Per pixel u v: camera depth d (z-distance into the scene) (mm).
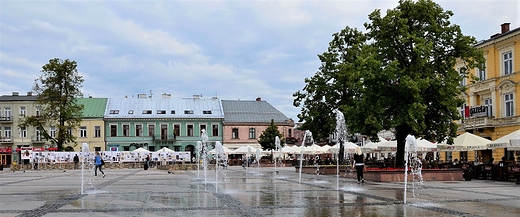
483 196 16531
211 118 78000
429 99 26953
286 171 42750
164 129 76938
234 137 79125
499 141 26531
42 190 20031
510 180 25562
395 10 26516
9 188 21344
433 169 26109
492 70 43031
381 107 25984
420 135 27969
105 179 28984
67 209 13227
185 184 23547
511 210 12742
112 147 70188
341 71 33188
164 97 81688
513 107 40625
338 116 28828
